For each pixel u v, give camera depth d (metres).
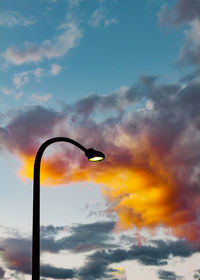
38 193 9.52
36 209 9.25
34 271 8.61
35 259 8.72
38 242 8.90
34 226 9.04
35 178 9.69
